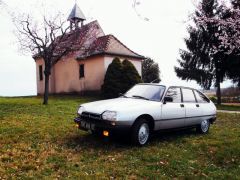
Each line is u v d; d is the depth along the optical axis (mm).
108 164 6145
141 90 8805
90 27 24812
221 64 26922
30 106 15977
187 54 30047
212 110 10039
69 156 6562
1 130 8867
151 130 7910
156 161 6516
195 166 6352
